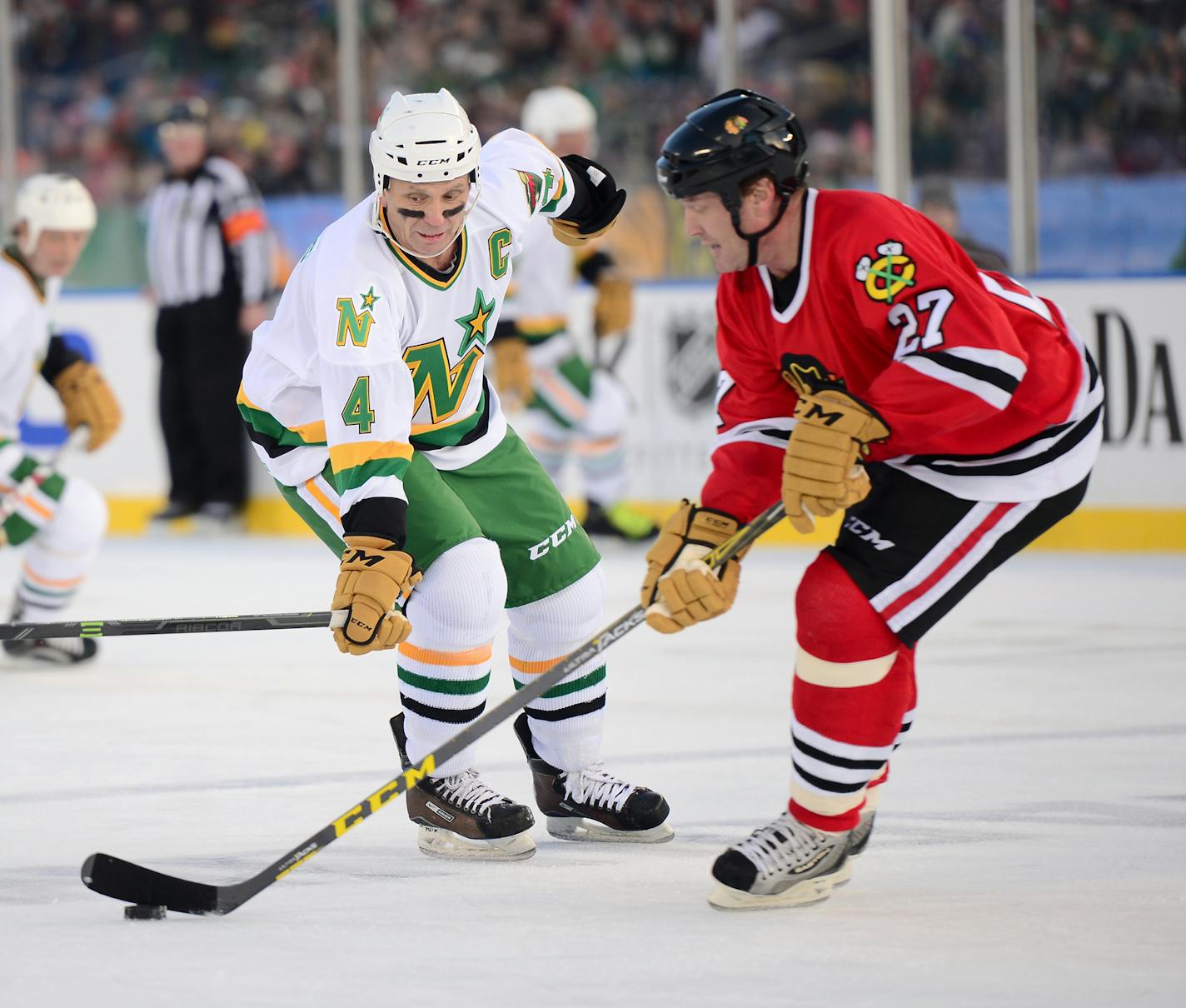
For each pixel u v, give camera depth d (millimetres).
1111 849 13094
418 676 13312
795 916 11516
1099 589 27453
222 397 37031
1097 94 33594
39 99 41094
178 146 36469
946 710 18844
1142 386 31438
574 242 15227
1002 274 12039
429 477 13250
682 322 34688
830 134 36438
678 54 37938
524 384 33188
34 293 22328
